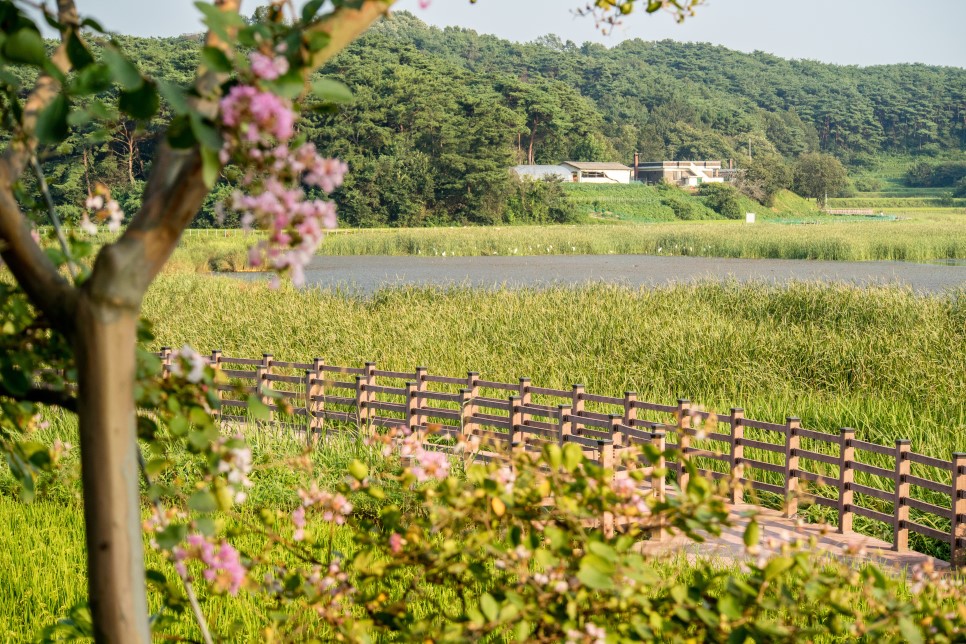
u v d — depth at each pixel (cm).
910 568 1188
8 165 350
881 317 2952
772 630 423
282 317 3062
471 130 16462
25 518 1337
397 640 501
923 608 450
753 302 3294
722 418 1557
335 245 11200
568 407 1544
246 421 1884
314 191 15038
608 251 10994
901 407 1961
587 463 453
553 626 444
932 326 2652
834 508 1459
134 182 10456
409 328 2894
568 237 11388
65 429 1798
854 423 1855
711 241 10200
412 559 488
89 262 448
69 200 10012
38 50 296
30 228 366
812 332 2597
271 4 330
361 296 3919
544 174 19500
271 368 2181
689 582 845
